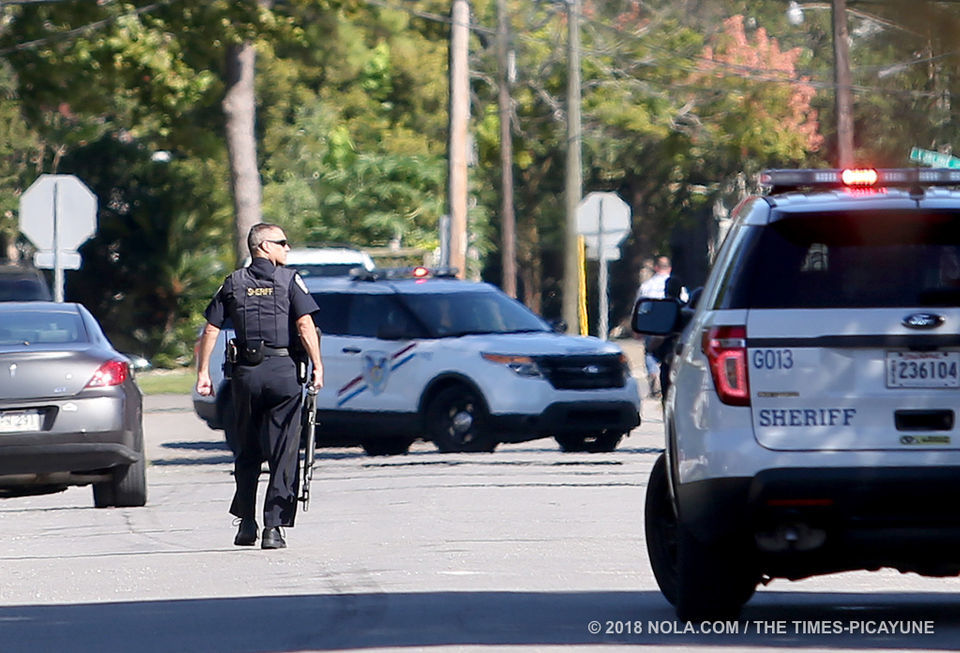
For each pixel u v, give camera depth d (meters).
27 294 99.75
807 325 26.27
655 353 69.38
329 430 69.12
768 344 26.31
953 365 26.05
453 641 27.09
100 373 49.75
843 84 121.88
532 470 61.00
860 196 27.14
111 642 27.98
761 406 26.27
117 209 143.75
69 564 38.88
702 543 27.62
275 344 40.66
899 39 103.62
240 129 131.50
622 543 41.16
